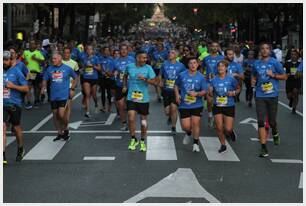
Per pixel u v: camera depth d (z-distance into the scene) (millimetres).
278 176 9352
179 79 11453
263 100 11500
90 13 57750
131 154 11203
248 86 20016
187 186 8555
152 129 14617
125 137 13391
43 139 13086
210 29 98188
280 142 12820
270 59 11547
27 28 48406
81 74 16906
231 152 11461
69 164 10211
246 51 26719
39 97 19875
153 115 17328
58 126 12945
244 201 7781
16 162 10383
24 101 20469
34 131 14359
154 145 12289
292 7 44531
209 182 8883
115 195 8023
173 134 13703
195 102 11367
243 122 16047
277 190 8414
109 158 10773
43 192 8180
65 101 12703
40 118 16812
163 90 14484
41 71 19281
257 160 10727
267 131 13117
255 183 8852
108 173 9461
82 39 60125
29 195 8016
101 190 8305
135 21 106500
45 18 51094
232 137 12742
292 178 9211
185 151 11547
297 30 47250
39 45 21031
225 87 11219
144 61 11453
